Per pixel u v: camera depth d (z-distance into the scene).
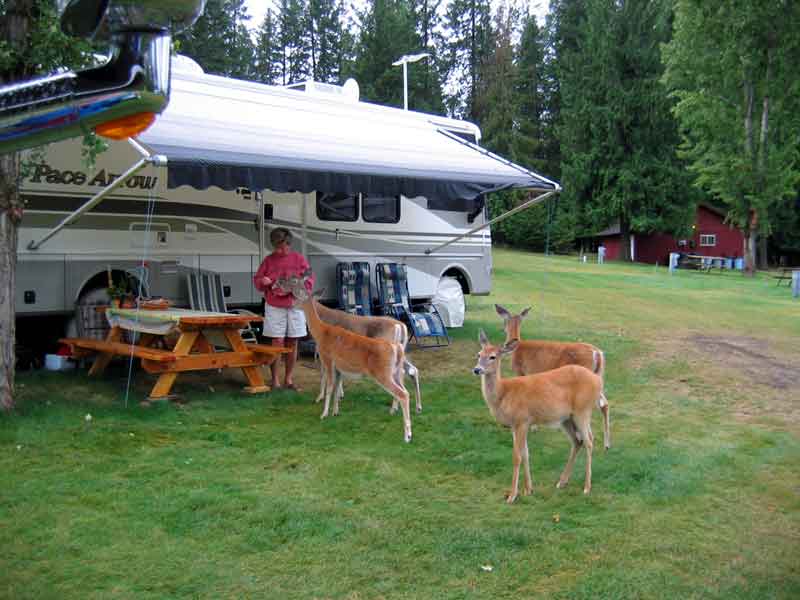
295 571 4.17
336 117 11.06
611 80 39.09
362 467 5.95
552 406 5.32
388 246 12.16
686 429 7.37
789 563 4.39
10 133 1.15
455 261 13.39
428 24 49.75
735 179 32.34
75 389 7.93
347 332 7.25
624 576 4.18
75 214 7.32
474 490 5.52
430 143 11.38
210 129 8.22
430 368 10.13
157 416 7.09
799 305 19.61
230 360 7.94
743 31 30.33
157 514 4.84
